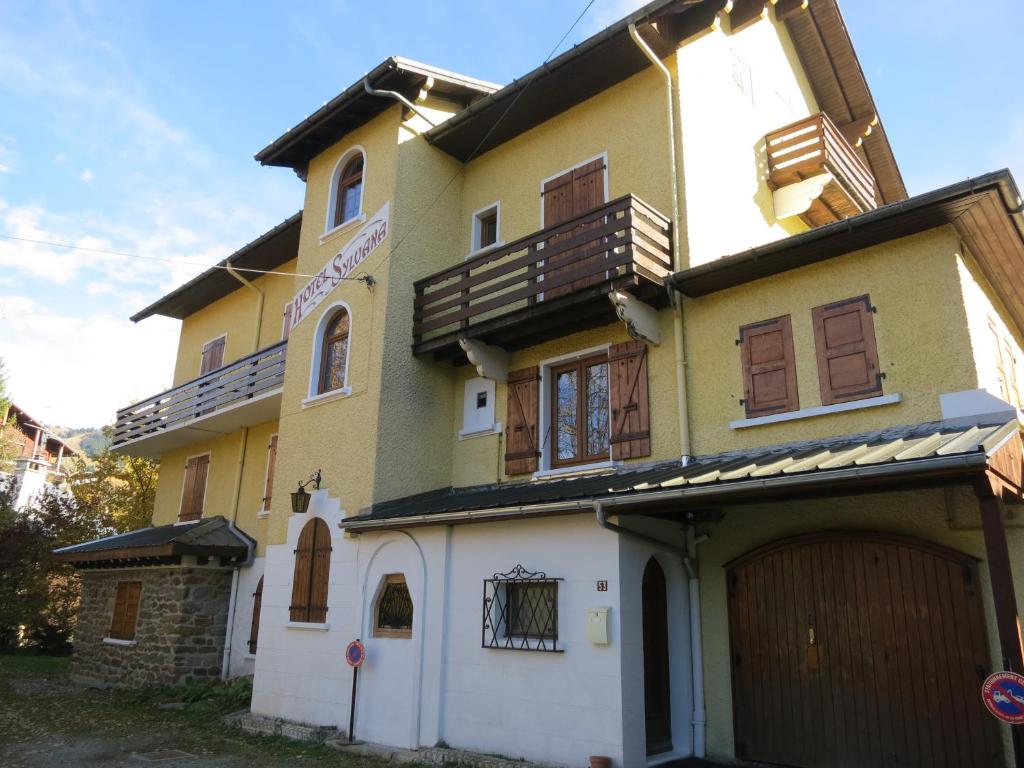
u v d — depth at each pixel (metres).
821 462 6.65
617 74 11.32
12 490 24.64
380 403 11.38
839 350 8.51
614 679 7.55
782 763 7.79
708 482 7.01
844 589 7.77
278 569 12.15
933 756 6.90
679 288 9.67
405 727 9.33
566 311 10.38
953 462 5.60
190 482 18.06
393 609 10.16
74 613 22.73
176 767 8.70
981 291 8.72
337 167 13.91
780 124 13.49
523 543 8.79
